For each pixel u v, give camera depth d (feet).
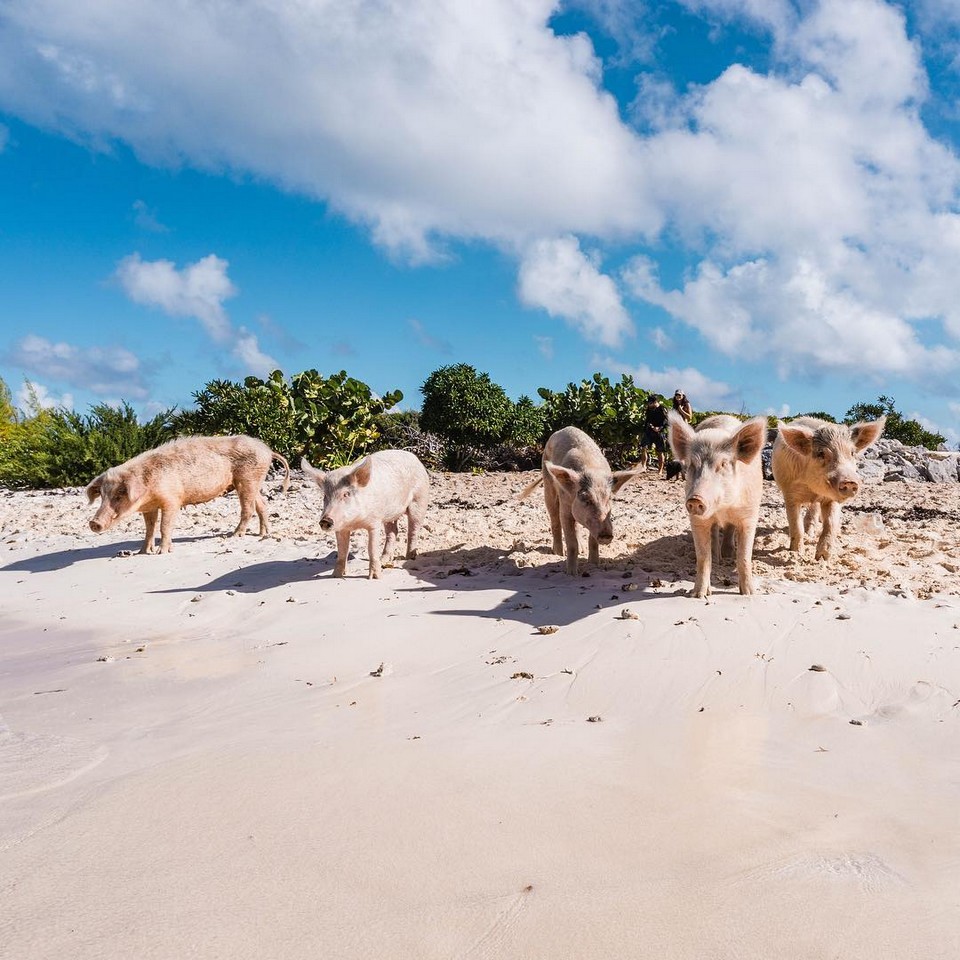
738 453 23.27
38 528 46.93
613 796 11.28
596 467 28.94
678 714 15.31
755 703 15.78
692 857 9.46
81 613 28.12
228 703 16.98
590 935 7.90
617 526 40.19
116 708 16.80
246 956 7.63
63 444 65.46
